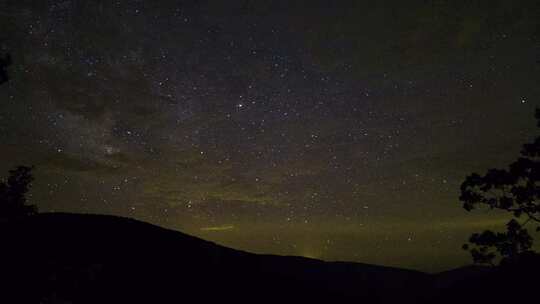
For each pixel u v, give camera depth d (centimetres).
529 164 1612
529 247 1723
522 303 1392
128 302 1527
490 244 1766
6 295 1402
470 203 1736
